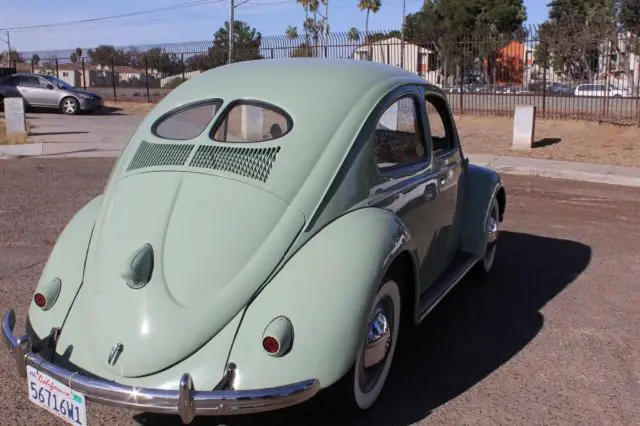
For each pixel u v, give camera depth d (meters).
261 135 3.44
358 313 2.84
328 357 2.74
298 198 3.09
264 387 2.68
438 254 4.48
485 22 56.28
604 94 19.92
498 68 23.72
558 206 8.89
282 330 2.72
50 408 2.86
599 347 4.32
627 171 11.57
